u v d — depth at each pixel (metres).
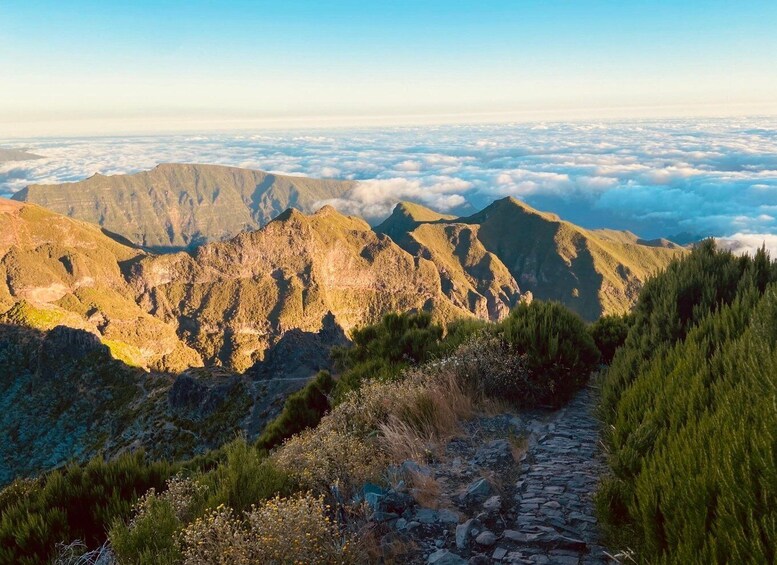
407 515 4.98
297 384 77.31
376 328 14.75
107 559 4.88
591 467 6.00
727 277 9.45
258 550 3.96
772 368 4.14
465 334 11.85
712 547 2.79
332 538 4.31
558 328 9.20
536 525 4.68
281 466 6.08
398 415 7.50
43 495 6.41
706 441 3.92
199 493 5.55
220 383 82.00
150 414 89.19
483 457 6.39
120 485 6.91
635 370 7.75
